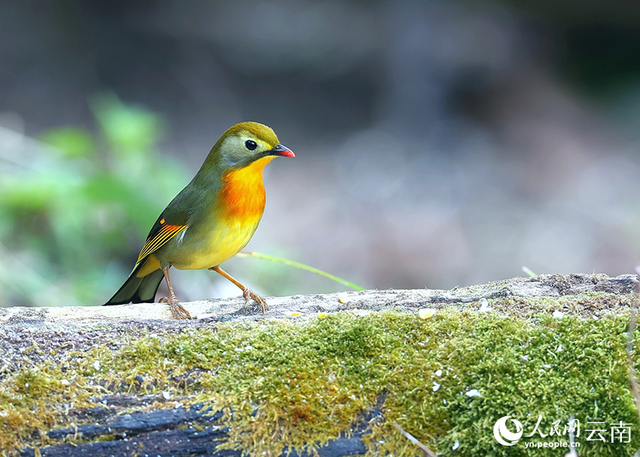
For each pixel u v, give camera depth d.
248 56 25.12
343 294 5.96
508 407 4.29
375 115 24.03
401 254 16.23
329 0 23.86
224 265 13.16
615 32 25.23
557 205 18.38
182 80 24.22
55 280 10.45
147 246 6.52
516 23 24.61
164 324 5.10
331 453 4.30
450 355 4.59
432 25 23.41
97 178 10.55
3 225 10.30
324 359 4.66
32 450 4.17
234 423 4.33
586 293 5.26
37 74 22.84
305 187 19.62
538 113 23.03
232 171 6.16
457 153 21.34
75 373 4.54
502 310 5.10
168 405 4.37
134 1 24.02
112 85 23.61
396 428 4.34
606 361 4.41
